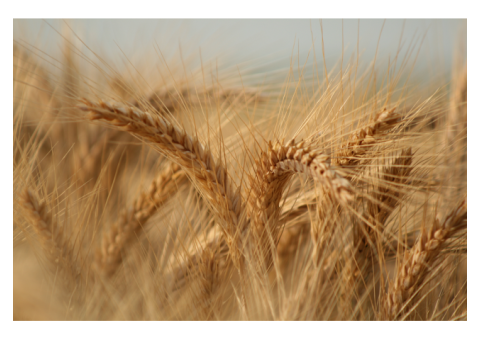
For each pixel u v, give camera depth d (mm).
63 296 581
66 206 609
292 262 622
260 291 562
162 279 595
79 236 607
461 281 598
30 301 579
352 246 580
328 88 575
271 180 559
